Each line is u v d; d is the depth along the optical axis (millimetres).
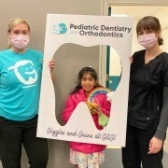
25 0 1851
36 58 1679
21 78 1576
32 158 1698
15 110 1590
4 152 1646
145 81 1432
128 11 4703
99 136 1579
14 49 1629
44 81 1598
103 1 1870
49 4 1850
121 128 1541
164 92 1381
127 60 1516
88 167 1655
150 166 1452
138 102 1477
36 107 1653
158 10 4641
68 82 1884
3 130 1617
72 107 1667
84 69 1713
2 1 1855
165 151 2996
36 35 1875
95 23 1533
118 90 1526
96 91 1641
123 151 1602
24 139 1704
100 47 1856
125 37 1515
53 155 1989
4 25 1872
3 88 1605
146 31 1396
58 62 1871
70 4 1842
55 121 1609
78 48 1857
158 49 1453
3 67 1577
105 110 1604
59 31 1570
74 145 1689
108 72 2109
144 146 1467
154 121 1434
